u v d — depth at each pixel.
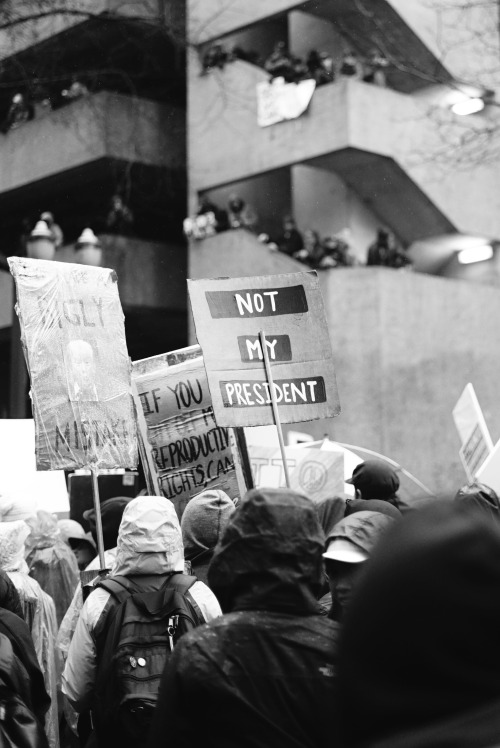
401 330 21.94
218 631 2.77
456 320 22.78
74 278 5.36
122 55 25.78
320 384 5.20
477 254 24.92
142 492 6.93
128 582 4.04
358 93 21.88
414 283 22.20
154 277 25.25
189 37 24.17
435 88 23.75
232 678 2.71
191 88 24.41
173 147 25.45
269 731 2.68
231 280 5.20
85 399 5.29
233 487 6.06
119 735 3.80
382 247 22.48
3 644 4.06
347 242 22.53
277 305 5.21
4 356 30.03
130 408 5.42
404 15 22.56
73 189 26.64
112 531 6.95
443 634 1.30
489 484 7.15
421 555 1.32
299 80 22.36
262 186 25.09
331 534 3.76
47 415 5.18
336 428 21.78
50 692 5.35
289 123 22.56
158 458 6.02
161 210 27.45
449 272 25.56
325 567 3.83
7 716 3.91
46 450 5.16
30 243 16.64
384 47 23.19
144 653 3.85
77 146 24.89
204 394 6.08
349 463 8.01
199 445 6.05
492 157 23.23
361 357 21.72
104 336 5.40
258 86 22.97
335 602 3.78
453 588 1.30
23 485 6.88
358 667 1.34
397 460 21.69
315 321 5.23
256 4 23.41
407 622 1.31
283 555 2.81
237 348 5.14
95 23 23.62
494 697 1.29
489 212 24.55
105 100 24.58
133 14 23.66
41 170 25.61
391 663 1.32
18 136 26.00
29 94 25.44
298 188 24.55
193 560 4.93
